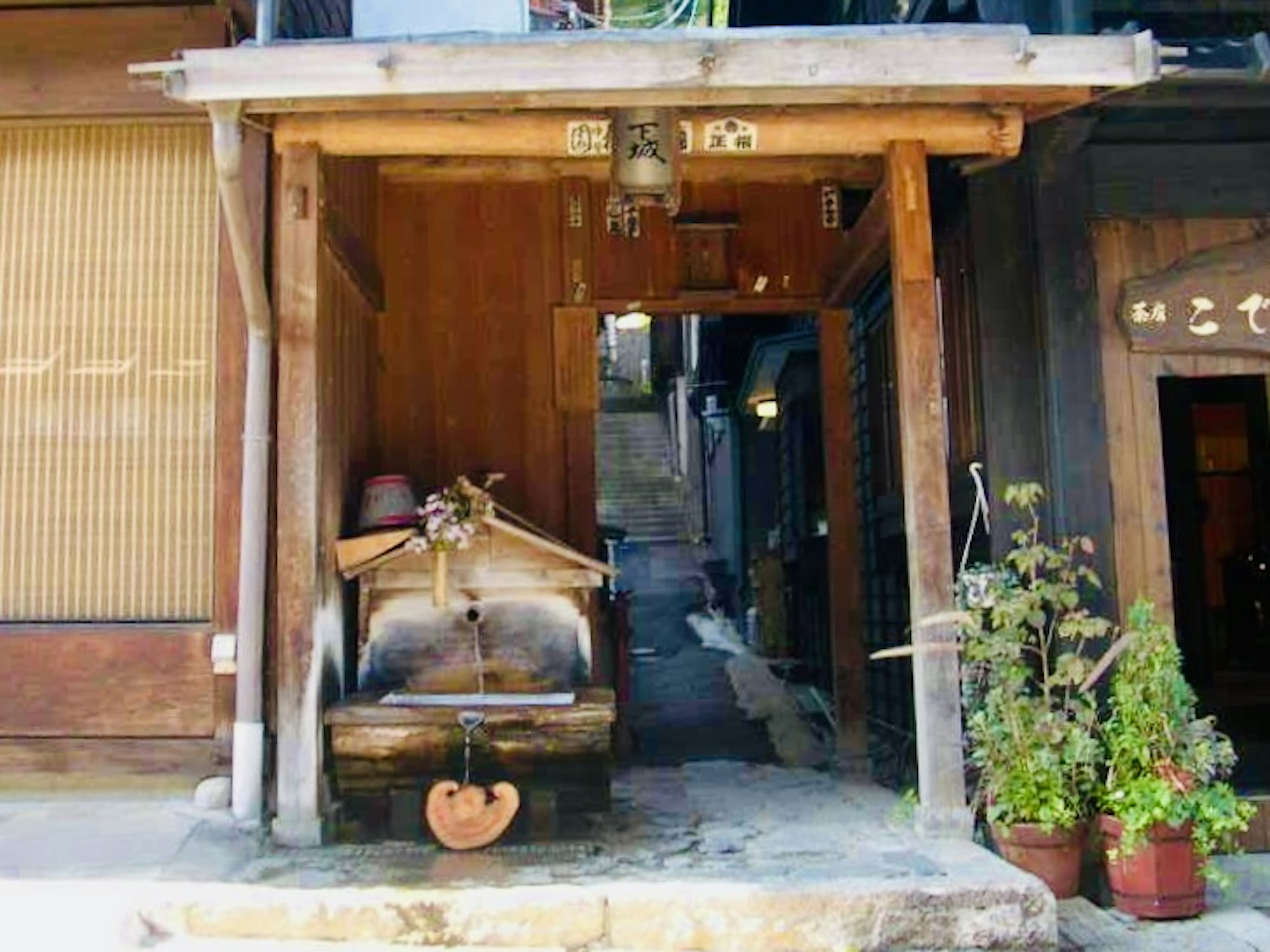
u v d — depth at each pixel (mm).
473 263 7516
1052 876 4895
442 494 5801
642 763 7648
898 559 7594
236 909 4188
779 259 7676
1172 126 5895
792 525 12195
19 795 5348
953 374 6652
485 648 5777
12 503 5598
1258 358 5906
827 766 7488
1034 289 5918
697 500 18391
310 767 5020
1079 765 5016
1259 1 5992
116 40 5660
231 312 5582
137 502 5578
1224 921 4707
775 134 5246
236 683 5324
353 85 4609
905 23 7340
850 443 7688
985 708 5254
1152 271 5930
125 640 5434
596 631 7457
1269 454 11109
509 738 5254
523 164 7312
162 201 5711
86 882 4352
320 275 5324
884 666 8000
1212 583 12141
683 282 7582
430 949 4156
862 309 8711
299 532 5109
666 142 5164
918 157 5258
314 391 5172
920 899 4242
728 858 4820
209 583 5520
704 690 10273
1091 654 5590
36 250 5703
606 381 24859
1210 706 9305
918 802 5375
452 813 4988
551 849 4996
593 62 4629
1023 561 5125
